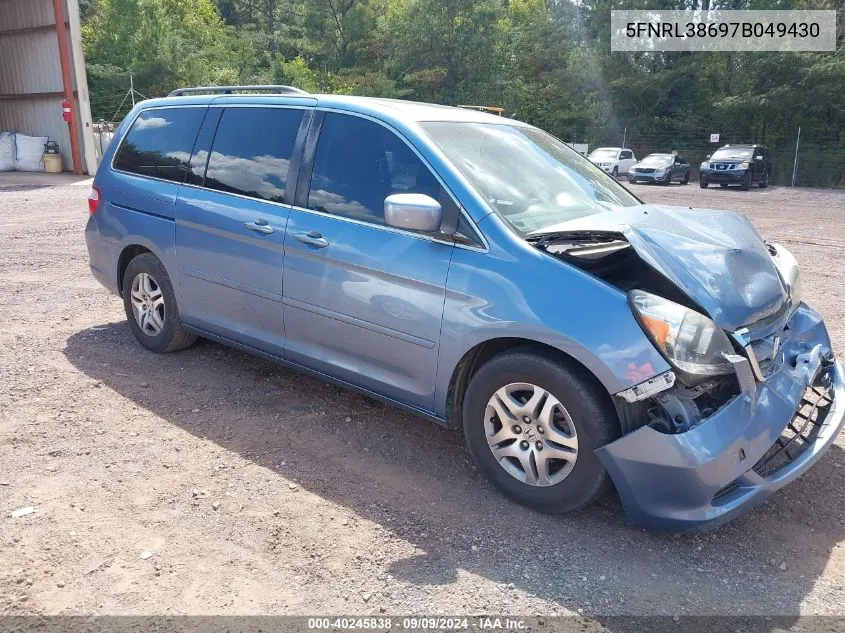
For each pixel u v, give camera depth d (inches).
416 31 1732.3
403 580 110.9
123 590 105.8
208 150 186.2
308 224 157.9
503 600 107.1
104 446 150.8
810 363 136.1
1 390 177.8
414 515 129.1
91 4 1876.2
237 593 106.3
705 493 112.6
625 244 135.1
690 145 1470.2
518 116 1715.1
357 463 147.9
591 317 119.1
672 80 1515.7
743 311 122.5
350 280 149.7
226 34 2158.0
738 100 1355.8
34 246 374.0
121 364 199.3
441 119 158.1
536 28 1744.6
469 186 138.6
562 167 165.5
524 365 126.0
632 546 122.1
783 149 1295.5
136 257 204.4
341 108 161.5
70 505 127.6
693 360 114.0
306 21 2012.8
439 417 142.7
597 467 120.7
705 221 147.0
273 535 121.3
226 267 176.4
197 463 145.2
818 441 130.4
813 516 133.6
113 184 210.1
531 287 125.7
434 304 136.6
